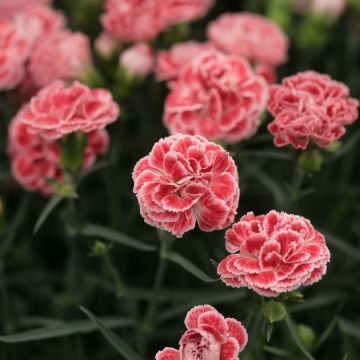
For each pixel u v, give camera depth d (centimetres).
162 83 70
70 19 80
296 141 56
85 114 57
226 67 59
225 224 50
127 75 65
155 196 49
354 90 76
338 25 77
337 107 56
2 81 63
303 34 73
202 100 59
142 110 72
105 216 72
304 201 69
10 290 69
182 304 63
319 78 58
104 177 69
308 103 56
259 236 49
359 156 74
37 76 66
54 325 56
